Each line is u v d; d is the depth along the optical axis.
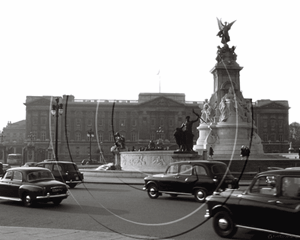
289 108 139.38
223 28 54.97
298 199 9.29
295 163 41.69
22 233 10.20
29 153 93.62
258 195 10.07
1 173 41.22
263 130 138.12
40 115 134.38
